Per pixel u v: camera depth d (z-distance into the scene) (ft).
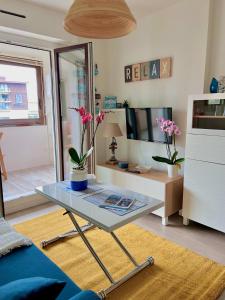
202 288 5.80
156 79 10.39
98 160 12.54
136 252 7.27
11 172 16.20
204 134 7.88
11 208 10.27
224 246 7.61
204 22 8.56
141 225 9.02
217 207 7.91
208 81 8.95
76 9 4.39
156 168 10.94
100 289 5.81
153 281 6.07
